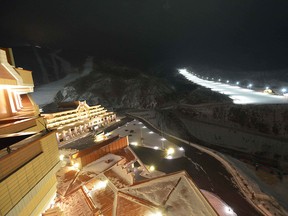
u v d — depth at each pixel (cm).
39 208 987
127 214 1141
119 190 1404
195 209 1119
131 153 2405
